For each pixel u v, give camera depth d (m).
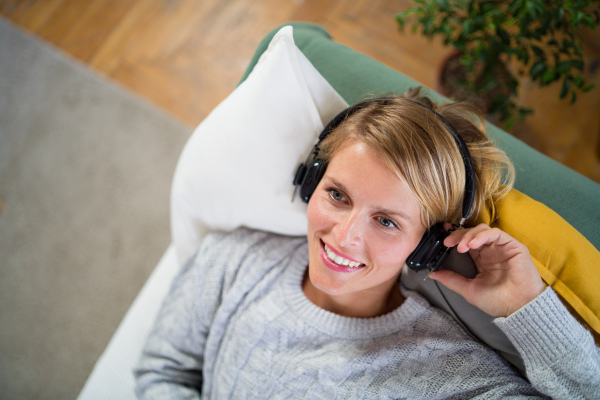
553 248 0.67
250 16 1.99
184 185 0.96
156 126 1.82
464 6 1.22
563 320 0.64
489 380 0.74
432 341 0.79
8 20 2.00
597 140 1.73
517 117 1.57
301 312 0.87
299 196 0.89
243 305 0.91
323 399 0.80
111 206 1.70
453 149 0.65
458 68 1.63
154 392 0.88
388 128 0.65
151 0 2.03
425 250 0.70
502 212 0.72
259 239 0.96
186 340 0.94
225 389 0.88
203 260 0.95
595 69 1.82
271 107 0.80
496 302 0.69
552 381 0.66
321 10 1.98
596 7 1.39
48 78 1.89
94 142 1.79
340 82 0.94
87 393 0.98
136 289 1.61
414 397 0.76
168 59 1.93
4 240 1.65
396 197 0.64
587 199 0.80
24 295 1.58
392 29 1.94
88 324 1.55
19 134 1.80
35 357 1.51
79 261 1.63
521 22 1.13
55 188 1.72
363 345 0.83
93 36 1.97
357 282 0.74
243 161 0.86
